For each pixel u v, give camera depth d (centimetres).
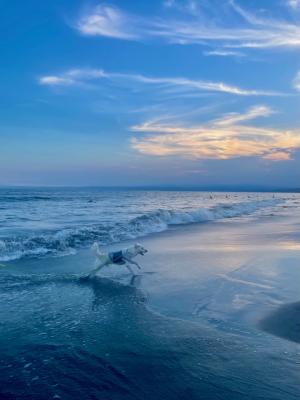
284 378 376
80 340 466
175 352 432
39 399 337
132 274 811
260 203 4472
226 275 795
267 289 687
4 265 899
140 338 471
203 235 1545
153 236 1511
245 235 1545
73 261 970
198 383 365
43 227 1587
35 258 998
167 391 351
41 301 626
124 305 607
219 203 4612
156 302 621
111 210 2891
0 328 503
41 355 423
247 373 385
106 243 1283
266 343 459
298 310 576
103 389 354
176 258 988
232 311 571
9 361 409
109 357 419
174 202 4884
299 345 455
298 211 3428
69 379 372
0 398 337
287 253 1054
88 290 694
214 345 451
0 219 1994
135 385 362
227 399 338
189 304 608
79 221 1892
